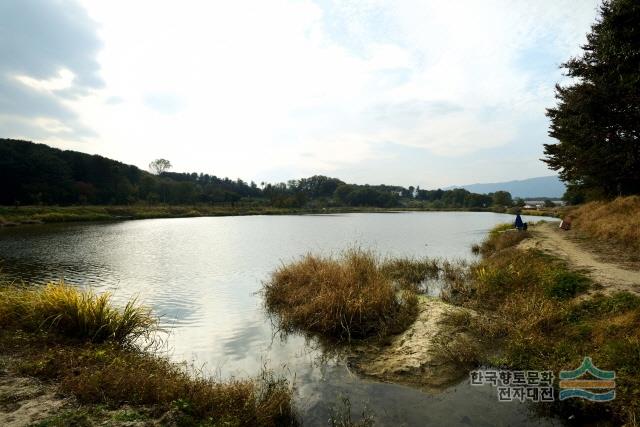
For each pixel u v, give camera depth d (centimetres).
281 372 758
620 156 2233
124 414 486
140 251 2664
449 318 948
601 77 2197
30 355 667
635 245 1436
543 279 1103
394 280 1560
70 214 6400
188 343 933
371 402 625
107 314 866
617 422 511
